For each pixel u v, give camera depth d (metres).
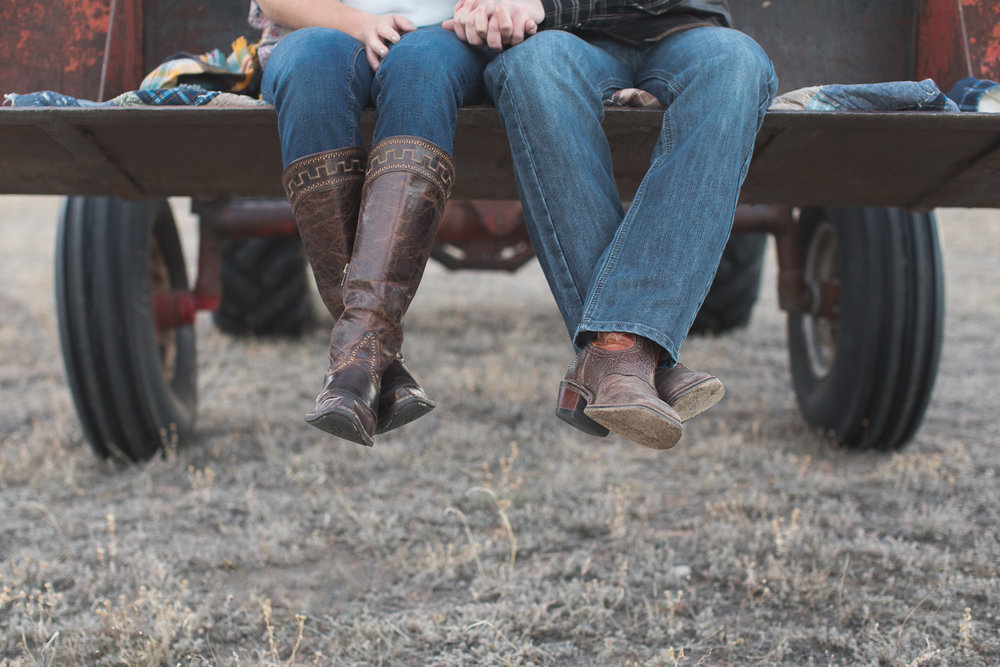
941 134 1.81
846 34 2.38
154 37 2.37
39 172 2.10
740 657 1.90
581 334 1.62
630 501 2.74
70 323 2.97
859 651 1.90
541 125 1.68
